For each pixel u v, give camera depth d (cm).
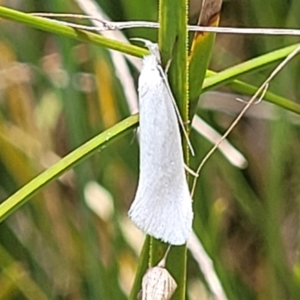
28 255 12
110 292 10
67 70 9
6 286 11
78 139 10
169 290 6
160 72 6
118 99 10
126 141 11
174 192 6
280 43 10
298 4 10
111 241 11
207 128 10
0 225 12
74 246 11
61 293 11
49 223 11
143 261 6
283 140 10
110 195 11
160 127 6
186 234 6
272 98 7
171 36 6
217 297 9
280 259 10
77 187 10
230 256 12
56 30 6
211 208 11
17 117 11
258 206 11
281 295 10
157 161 6
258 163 12
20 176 11
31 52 11
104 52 10
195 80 6
